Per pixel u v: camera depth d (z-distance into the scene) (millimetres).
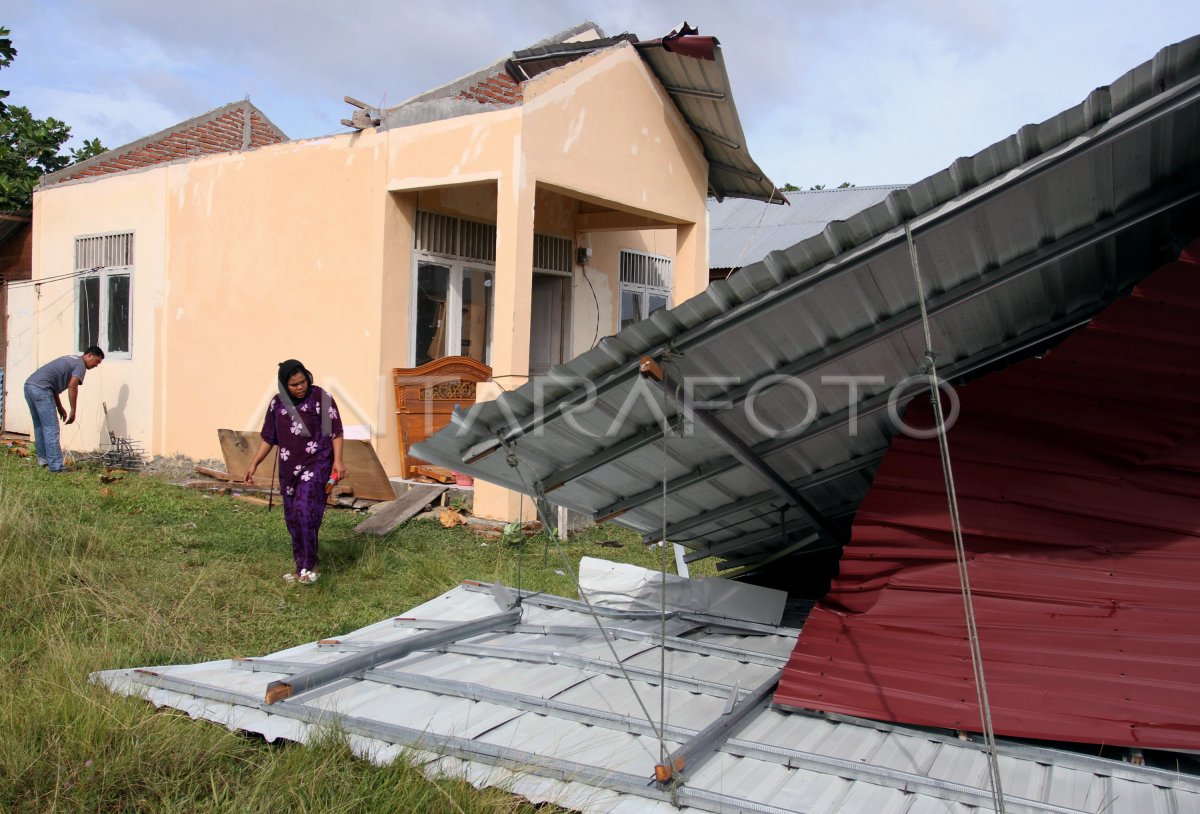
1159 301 3621
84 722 3934
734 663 5020
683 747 3596
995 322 4117
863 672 4059
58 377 11398
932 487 4145
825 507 5617
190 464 12086
